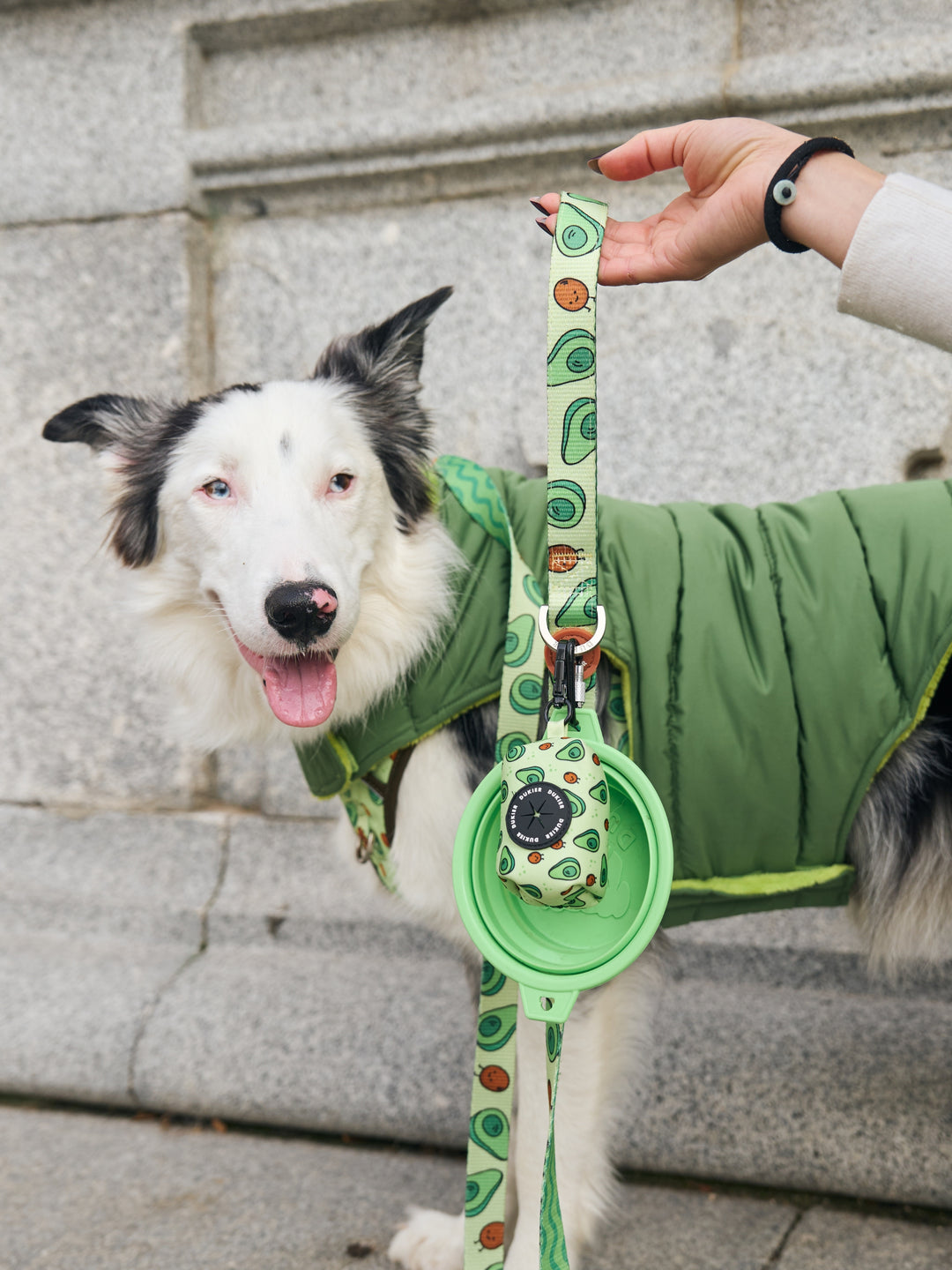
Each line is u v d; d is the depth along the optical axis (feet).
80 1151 7.98
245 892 9.80
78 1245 6.72
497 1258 4.97
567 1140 5.85
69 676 10.42
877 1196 6.97
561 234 3.65
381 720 5.83
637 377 9.36
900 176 3.53
